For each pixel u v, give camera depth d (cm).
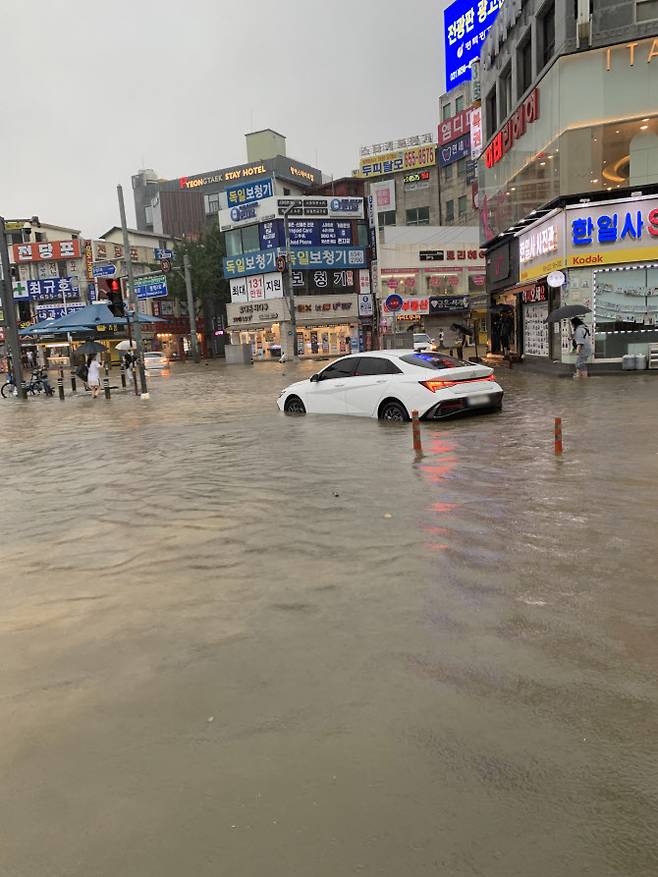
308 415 1430
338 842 228
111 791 263
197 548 570
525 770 260
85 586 499
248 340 5369
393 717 301
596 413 1223
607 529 551
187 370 4206
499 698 312
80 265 6053
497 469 802
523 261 2589
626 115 2033
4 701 339
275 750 282
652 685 318
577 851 219
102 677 357
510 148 2672
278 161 7100
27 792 266
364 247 5172
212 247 6006
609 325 2111
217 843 231
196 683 344
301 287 5041
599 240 2081
